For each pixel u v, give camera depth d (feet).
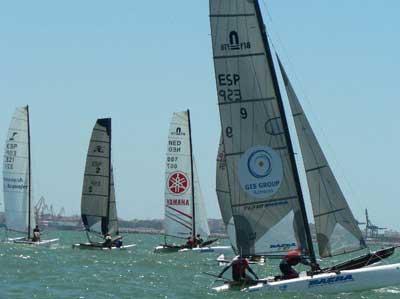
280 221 273.95
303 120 283.59
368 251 278.67
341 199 279.69
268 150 273.54
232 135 273.54
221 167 463.01
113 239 570.46
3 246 526.98
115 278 338.75
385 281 261.85
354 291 262.26
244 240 274.77
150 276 353.72
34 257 437.99
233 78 272.31
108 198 576.61
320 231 279.08
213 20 271.49
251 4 271.08
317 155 281.95
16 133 570.05
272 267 424.46
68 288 296.51
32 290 287.48
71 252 509.76
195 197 562.66
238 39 271.69
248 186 274.16
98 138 576.61
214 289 282.15
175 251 539.70
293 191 273.95
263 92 272.72
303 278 263.08
